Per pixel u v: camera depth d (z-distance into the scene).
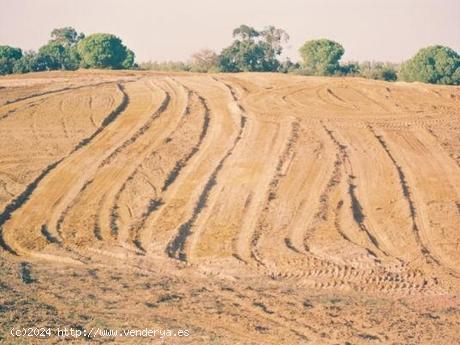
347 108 75.69
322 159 62.97
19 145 66.19
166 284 41.59
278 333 34.41
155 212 55.09
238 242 50.34
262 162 62.38
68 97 78.81
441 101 78.75
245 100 77.44
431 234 52.03
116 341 32.66
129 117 72.75
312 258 47.88
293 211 54.53
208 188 58.50
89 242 50.34
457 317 37.62
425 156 64.88
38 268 44.53
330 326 35.38
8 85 85.06
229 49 122.44
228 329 34.75
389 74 111.25
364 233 51.59
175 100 77.75
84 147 66.06
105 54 122.88
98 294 39.12
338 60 122.69
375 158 63.84
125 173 61.06
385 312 37.97
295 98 78.50
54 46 134.50
